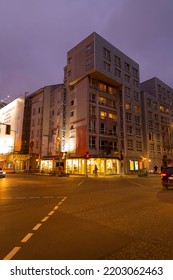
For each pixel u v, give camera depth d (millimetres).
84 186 17656
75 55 44438
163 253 4055
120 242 4617
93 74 40656
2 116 63188
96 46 40438
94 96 41375
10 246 4359
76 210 8070
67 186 17609
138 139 47594
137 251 4133
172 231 5453
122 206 8867
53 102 48406
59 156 41906
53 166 43281
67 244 4477
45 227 5770
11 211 7883
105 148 38125
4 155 56562
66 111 44844
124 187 16859
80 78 42062
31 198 11055
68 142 42719
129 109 46812
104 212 7719
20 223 6184
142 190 14758
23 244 4469
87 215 7238
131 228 5711
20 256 3900
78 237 4938
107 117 42719
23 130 53656
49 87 50719
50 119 48406
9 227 5773
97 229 5605
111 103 44562
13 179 25891
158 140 53281
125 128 44562
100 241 4672
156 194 12625
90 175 36281
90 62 40344
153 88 57719
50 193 13086
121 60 46812
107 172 39469
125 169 42406
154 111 54156
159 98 57719
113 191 14148
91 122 39438
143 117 50969
